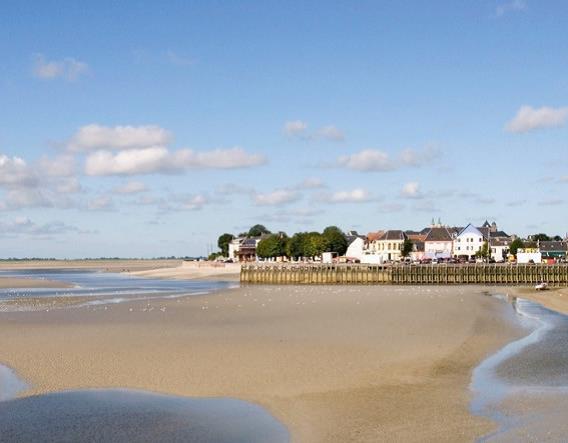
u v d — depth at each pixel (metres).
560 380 27.33
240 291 89.06
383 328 43.94
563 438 19.03
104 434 20.14
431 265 120.56
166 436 19.94
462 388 25.75
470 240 179.25
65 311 57.69
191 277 145.50
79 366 30.09
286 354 33.22
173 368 29.62
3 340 38.22
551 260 148.12
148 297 76.69
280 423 21.14
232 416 21.98
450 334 41.03
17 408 23.05
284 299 71.62
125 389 25.78
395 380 27.22
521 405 22.94
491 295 82.06
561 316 54.34
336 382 26.84
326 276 119.81
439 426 20.38
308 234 198.88
